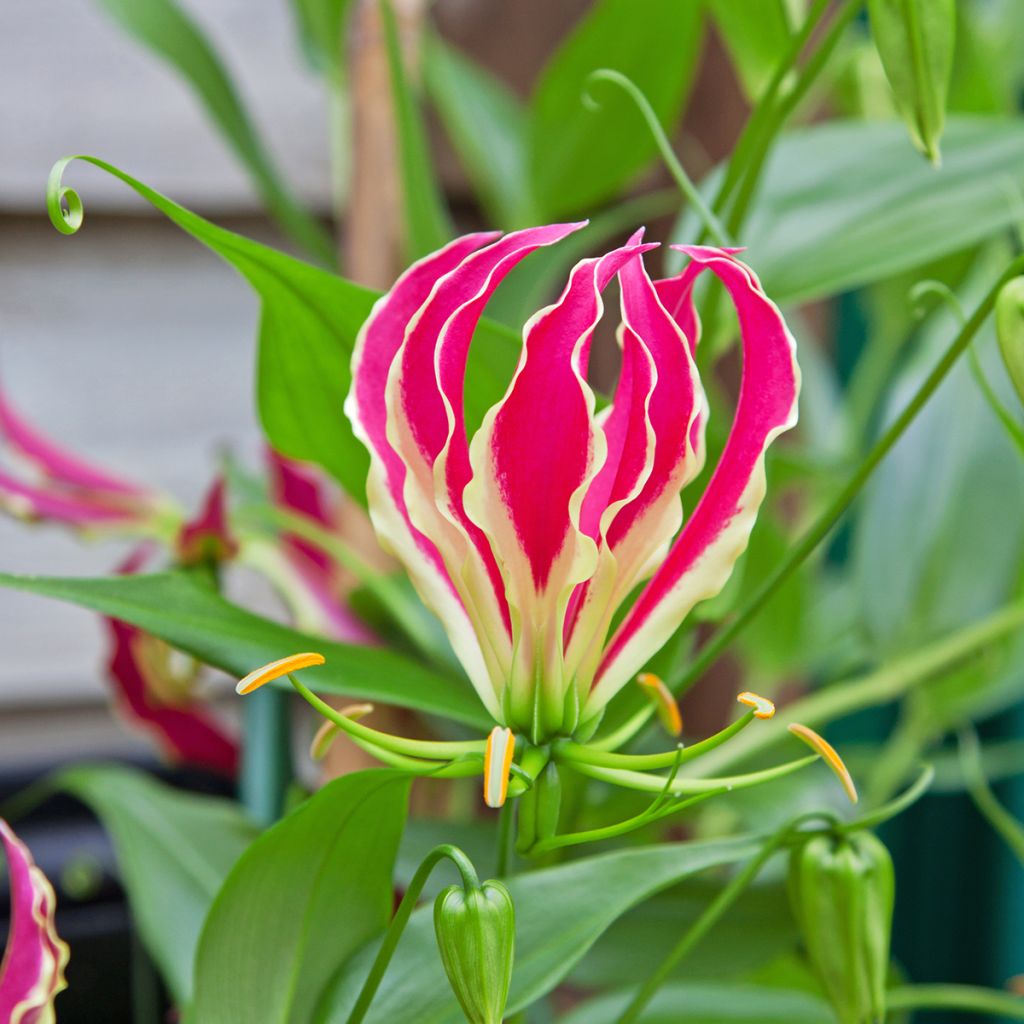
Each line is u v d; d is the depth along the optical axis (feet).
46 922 1.85
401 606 2.18
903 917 3.81
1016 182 2.10
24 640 3.06
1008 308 1.89
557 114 2.39
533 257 2.38
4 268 3.00
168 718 2.41
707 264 1.77
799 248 2.10
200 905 2.13
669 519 1.82
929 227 2.09
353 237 2.35
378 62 2.33
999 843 3.61
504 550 1.80
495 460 1.78
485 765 1.77
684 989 2.17
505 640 1.82
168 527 2.28
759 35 2.17
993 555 2.34
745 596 2.46
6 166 2.92
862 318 3.59
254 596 3.20
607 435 1.82
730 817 2.66
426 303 1.77
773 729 2.18
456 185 3.29
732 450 1.81
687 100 3.22
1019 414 2.35
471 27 3.28
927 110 1.93
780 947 2.11
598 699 1.84
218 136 3.11
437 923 1.78
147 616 1.87
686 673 1.99
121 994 2.57
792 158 2.13
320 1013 1.88
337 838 1.87
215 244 1.83
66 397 3.05
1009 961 3.59
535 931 1.88
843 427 3.07
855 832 1.95
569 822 2.06
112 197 3.03
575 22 3.23
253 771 2.25
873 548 2.38
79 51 2.97
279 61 3.17
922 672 2.19
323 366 1.92
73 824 2.86
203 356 3.19
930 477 2.37
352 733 1.81
